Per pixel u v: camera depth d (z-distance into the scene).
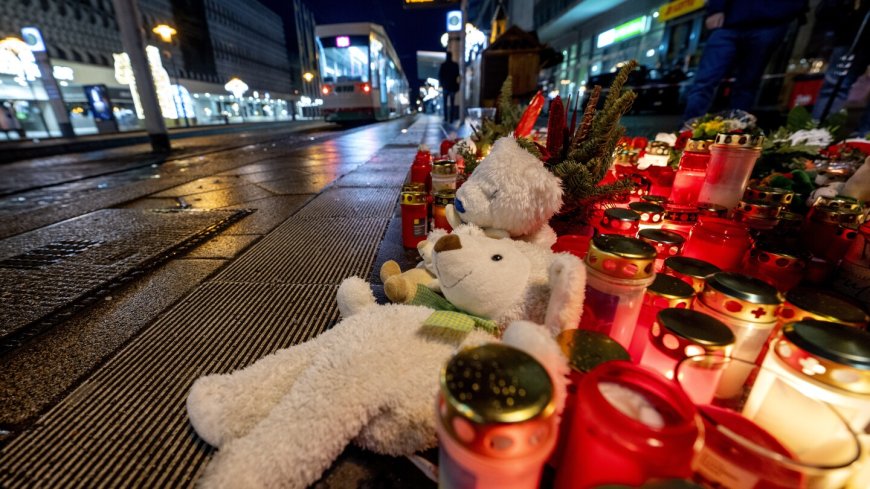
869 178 1.49
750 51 4.04
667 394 0.54
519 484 0.48
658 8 11.52
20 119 15.98
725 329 0.68
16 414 0.99
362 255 2.07
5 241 2.39
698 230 1.26
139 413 0.99
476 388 0.44
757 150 1.41
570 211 1.37
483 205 1.07
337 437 0.74
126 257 2.10
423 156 2.61
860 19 4.17
